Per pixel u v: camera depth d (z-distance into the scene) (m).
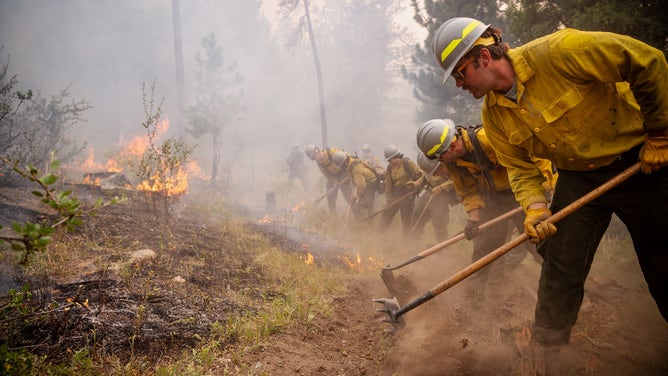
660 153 2.14
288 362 2.73
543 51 2.18
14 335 2.42
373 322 3.62
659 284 2.43
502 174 3.91
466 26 2.26
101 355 2.43
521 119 2.38
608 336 3.28
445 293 4.34
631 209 2.36
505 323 3.60
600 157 2.32
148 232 4.71
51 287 3.09
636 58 2.00
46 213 4.60
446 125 3.89
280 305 3.47
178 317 2.96
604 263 5.23
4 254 3.39
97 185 6.66
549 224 2.41
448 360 2.88
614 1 6.48
